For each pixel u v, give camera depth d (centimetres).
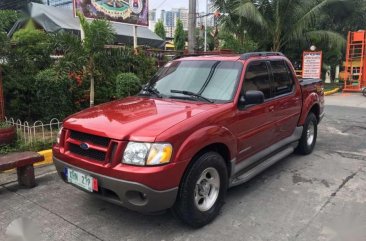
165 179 351
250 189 514
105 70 905
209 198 412
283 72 586
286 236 386
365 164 636
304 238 382
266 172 589
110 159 362
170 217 427
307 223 414
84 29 836
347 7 2261
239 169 461
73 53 831
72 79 826
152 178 344
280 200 477
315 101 677
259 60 525
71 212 441
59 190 510
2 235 388
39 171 590
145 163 348
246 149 469
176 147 359
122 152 357
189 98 467
